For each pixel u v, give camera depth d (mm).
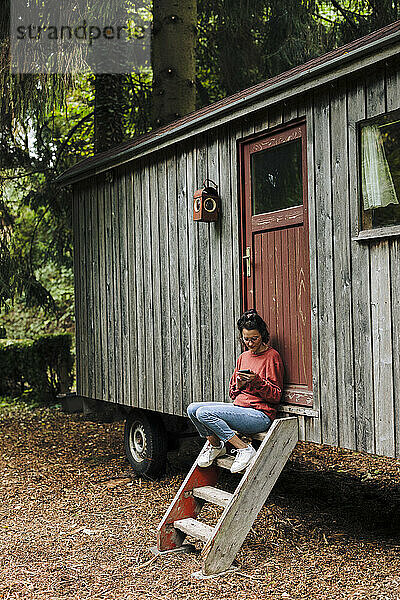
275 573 4562
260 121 5500
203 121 5965
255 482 4785
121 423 10398
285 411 5176
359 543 5137
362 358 4570
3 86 9617
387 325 4379
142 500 6402
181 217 6594
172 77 10305
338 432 4754
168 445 7438
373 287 4480
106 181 7973
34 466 7793
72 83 10000
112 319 7910
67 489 6809
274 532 5410
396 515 5852
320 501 6297
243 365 5402
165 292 6887
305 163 5094
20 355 12375
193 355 6445
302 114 5059
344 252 4707
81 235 8617
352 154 4625
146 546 5148
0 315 19516
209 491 5027
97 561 4848
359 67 4406
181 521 5008
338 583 4367
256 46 11305
